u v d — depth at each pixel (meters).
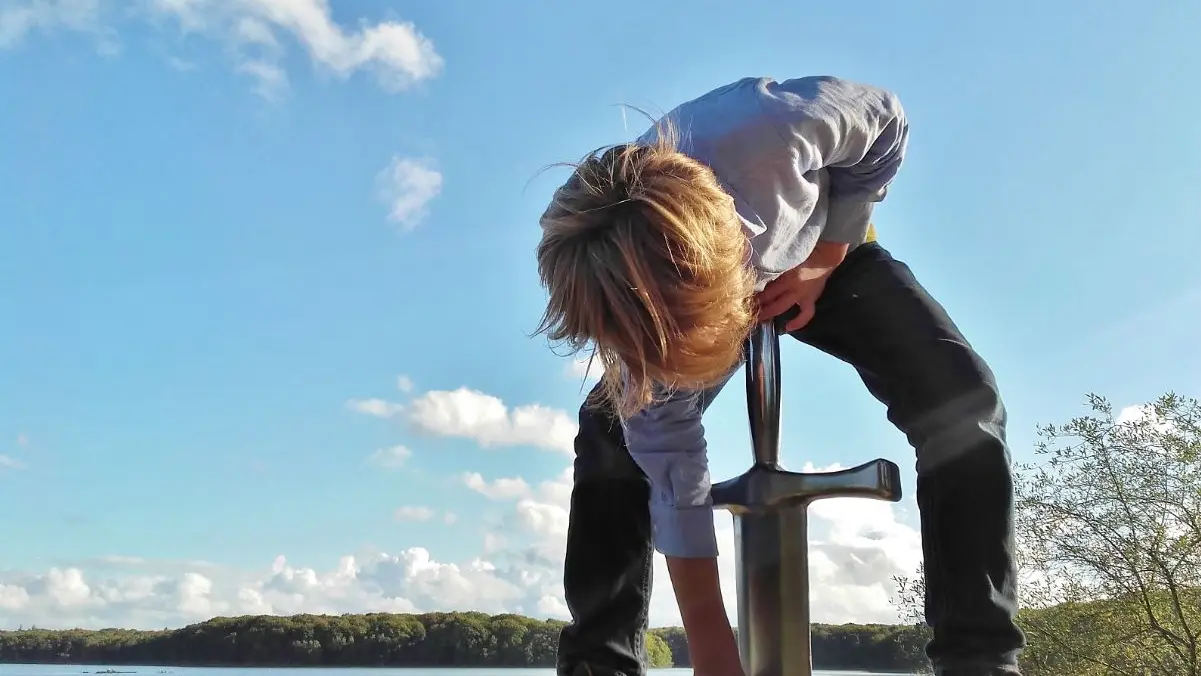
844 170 1.44
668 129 1.21
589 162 1.02
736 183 1.19
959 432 1.33
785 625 1.20
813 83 1.36
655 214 0.93
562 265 0.98
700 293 0.93
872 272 1.52
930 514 1.32
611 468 1.38
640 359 0.95
